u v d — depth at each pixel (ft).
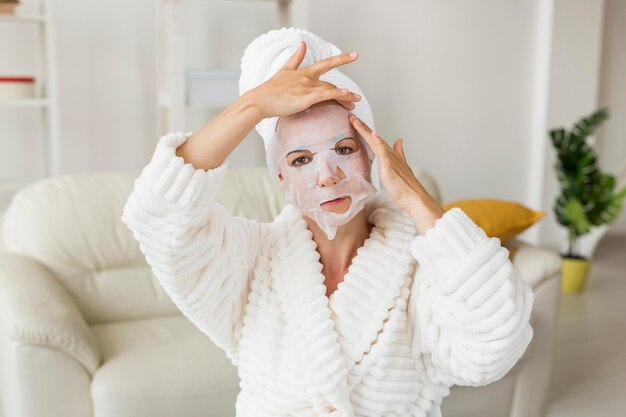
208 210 3.45
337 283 3.91
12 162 11.80
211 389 7.03
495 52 14.98
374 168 4.06
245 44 12.84
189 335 7.85
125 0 11.91
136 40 12.09
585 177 13.61
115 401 6.74
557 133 14.79
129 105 12.23
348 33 13.62
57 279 8.11
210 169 3.40
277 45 3.79
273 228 4.08
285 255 3.90
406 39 14.12
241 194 9.02
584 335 11.46
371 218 4.04
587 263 13.47
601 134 17.11
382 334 3.76
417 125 14.56
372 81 14.01
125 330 7.97
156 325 8.15
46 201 8.38
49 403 6.65
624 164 16.15
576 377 9.97
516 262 8.37
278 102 3.36
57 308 6.96
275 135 3.83
